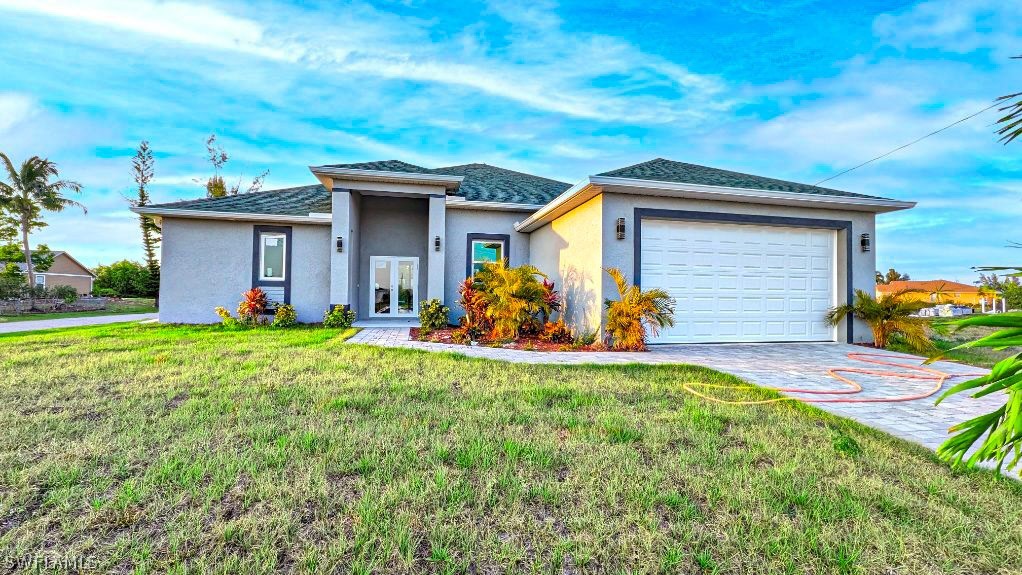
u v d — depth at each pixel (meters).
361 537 2.24
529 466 3.04
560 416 4.09
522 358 7.23
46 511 2.47
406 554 2.14
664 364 6.71
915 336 8.41
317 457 3.14
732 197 8.65
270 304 12.24
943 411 4.44
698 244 9.02
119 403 4.36
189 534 2.27
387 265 13.77
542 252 12.05
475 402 4.52
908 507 2.55
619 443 3.46
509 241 13.01
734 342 9.15
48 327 12.69
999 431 1.28
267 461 3.03
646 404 4.54
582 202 9.27
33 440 3.40
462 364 6.53
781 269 9.41
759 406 4.54
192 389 4.91
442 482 2.76
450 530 2.30
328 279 12.68
